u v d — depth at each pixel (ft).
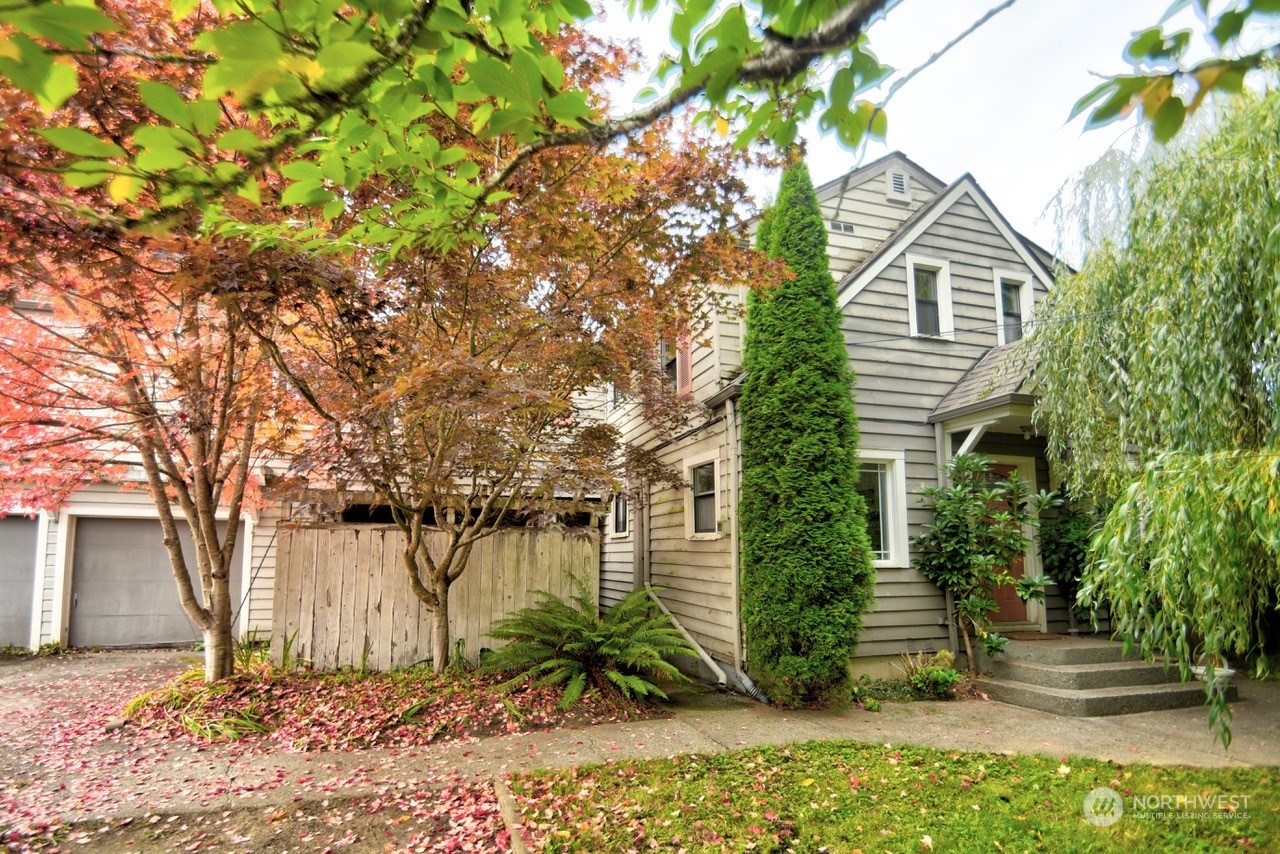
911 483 25.35
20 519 30.42
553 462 21.58
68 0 4.02
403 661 25.23
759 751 16.02
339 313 17.03
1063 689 20.44
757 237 25.35
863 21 4.06
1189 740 16.57
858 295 25.96
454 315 18.40
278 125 6.07
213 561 21.08
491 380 15.57
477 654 26.03
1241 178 14.62
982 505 23.26
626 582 37.35
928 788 13.44
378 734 17.40
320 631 24.61
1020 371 22.93
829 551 21.22
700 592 27.89
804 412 22.25
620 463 25.50
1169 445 15.85
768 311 23.67
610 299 19.13
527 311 18.08
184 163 5.08
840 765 14.92
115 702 20.95
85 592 30.86
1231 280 14.98
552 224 15.34
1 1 3.52
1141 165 16.97
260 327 16.87
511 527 27.45
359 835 11.85
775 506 22.31
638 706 20.54
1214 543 11.53
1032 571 26.27
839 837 11.35
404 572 25.86
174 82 11.16
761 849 10.94
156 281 14.83
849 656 21.25
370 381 17.74
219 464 21.80
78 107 10.20
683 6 4.92
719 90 4.71
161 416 20.03
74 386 22.06
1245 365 15.11
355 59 4.22
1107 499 21.66
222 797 13.47
